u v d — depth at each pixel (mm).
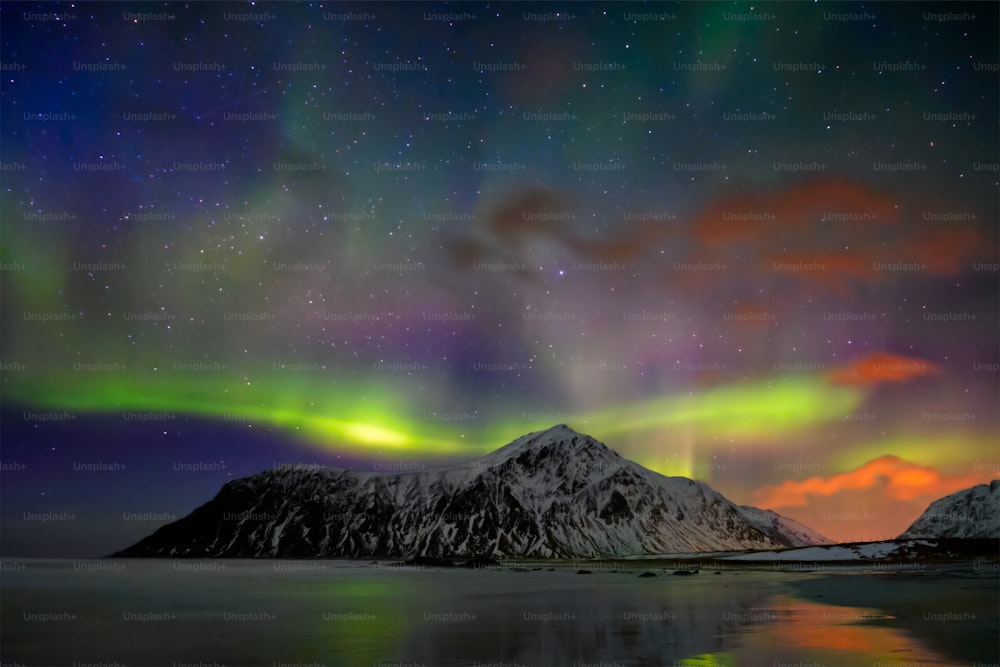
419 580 71812
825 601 43250
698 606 41281
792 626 32531
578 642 28875
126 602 48062
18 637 32750
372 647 28516
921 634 29984
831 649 26625
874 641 28344
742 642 28328
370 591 56406
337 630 33406
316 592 55906
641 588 56938
